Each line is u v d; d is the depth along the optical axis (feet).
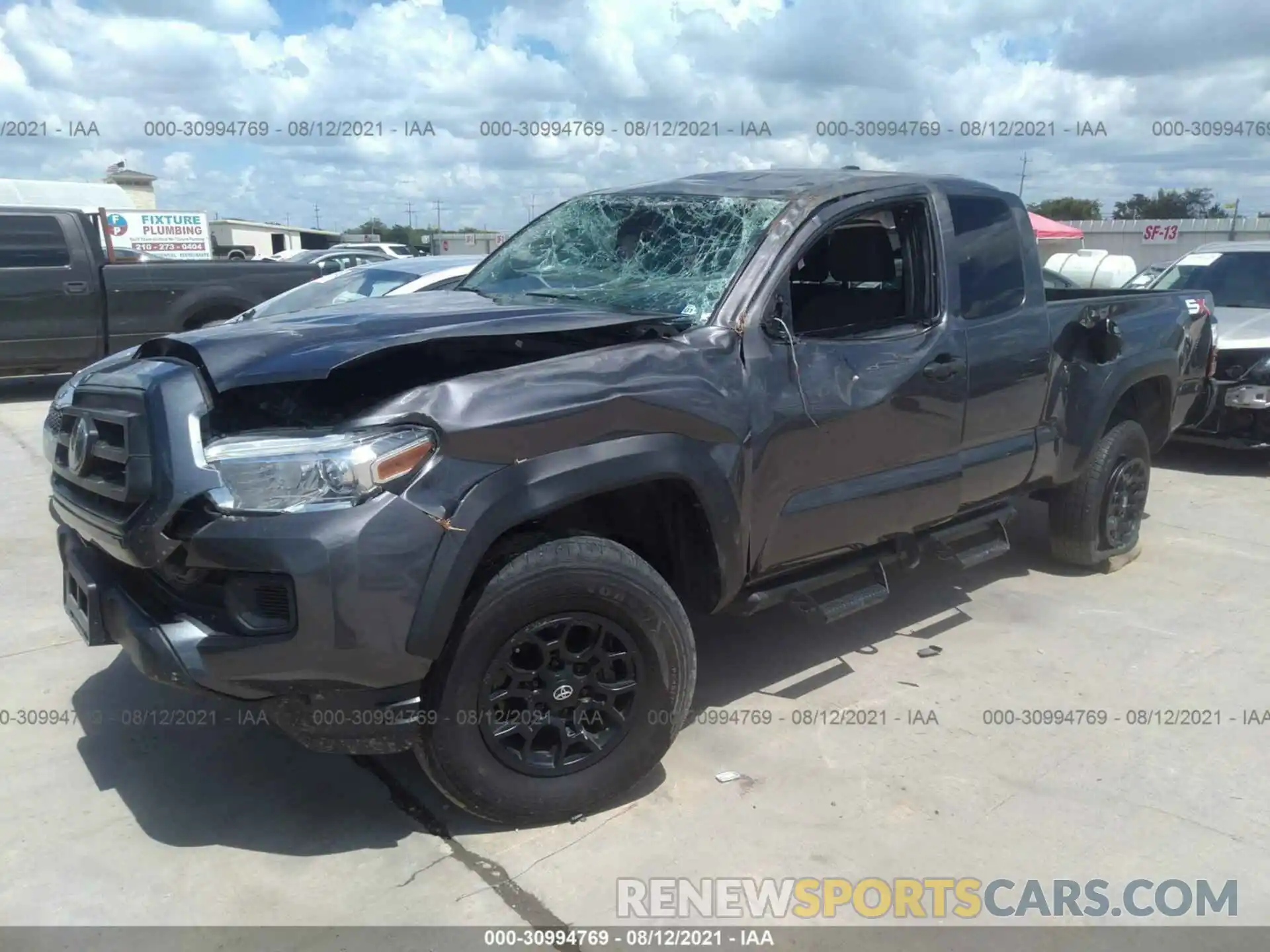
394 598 9.00
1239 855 10.26
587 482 9.98
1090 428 16.98
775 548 12.14
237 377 9.46
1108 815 10.91
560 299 13.20
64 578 11.71
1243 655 15.05
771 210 12.69
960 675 14.30
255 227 151.84
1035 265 15.64
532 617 9.88
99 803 10.94
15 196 75.97
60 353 35.91
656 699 10.75
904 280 13.97
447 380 9.65
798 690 13.80
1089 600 17.22
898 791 11.30
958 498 14.51
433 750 9.72
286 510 8.89
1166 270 31.53
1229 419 25.41
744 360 11.48
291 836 10.38
